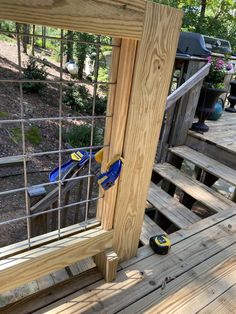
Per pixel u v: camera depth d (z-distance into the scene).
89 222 1.34
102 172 1.26
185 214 2.11
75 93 5.32
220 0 8.38
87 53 5.85
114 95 1.09
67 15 0.79
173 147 2.98
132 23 0.94
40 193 1.75
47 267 1.16
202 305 1.28
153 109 1.17
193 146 3.01
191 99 2.84
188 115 2.92
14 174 3.42
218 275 1.46
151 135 1.22
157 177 2.74
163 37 1.05
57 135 4.38
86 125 4.52
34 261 1.10
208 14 8.78
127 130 1.14
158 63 1.08
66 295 1.27
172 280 1.40
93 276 1.38
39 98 5.30
